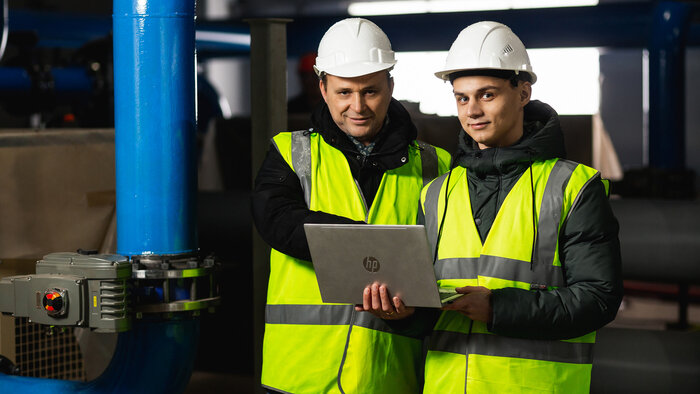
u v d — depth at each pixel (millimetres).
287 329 2186
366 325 2139
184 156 2156
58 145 2996
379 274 1783
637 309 5898
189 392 3873
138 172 2127
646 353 2912
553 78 11547
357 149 2223
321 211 2102
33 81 4820
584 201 1813
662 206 3342
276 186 2178
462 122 1903
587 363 1858
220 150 4652
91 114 4980
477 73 1840
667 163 5453
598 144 4957
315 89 5758
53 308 2055
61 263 2090
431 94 12148
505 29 1892
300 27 7391
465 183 1954
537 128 1919
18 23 6875
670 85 5469
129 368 2186
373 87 2115
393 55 2184
